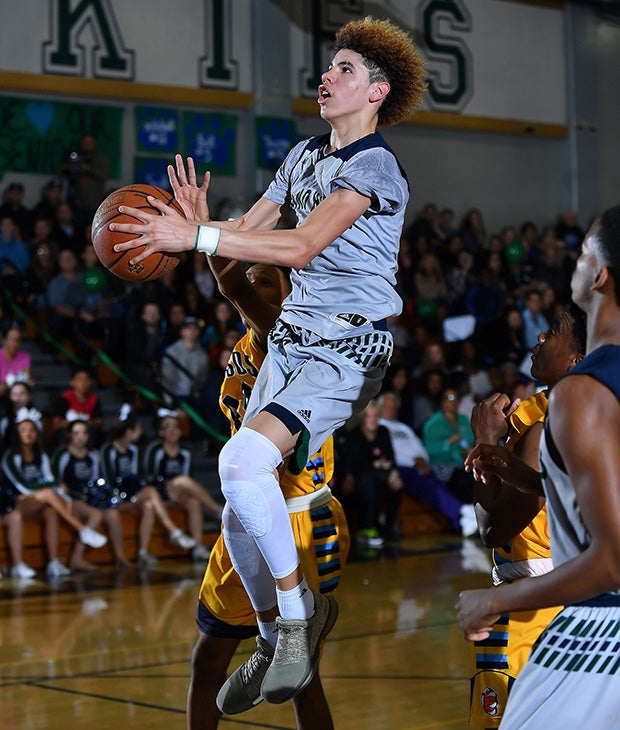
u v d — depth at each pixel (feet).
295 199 10.94
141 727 15.87
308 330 10.62
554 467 7.41
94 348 40.19
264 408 10.35
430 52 57.00
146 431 39.19
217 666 12.45
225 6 51.57
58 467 32.94
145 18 49.70
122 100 49.65
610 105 62.39
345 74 10.71
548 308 50.65
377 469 37.83
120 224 9.45
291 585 10.28
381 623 23.61
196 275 44.34
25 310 40.83
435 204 57.88
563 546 7.57
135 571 32.14
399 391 41.75
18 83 46.83
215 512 35.09
